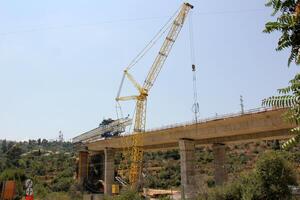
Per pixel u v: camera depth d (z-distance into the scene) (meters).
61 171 154.50
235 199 58.47
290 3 5.37
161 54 102.25
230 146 150.88
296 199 54.44
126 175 114.50
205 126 83.81
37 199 88.31
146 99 106.81
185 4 99.75
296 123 5.36
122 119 131.75
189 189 76.94
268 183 53.03
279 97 5.52
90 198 82.25
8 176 97.38
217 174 87.25
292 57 5.39
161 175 144.38
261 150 132.00
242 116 74.19
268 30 5.46
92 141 136.50
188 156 88.38
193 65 88.94
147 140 102.12
